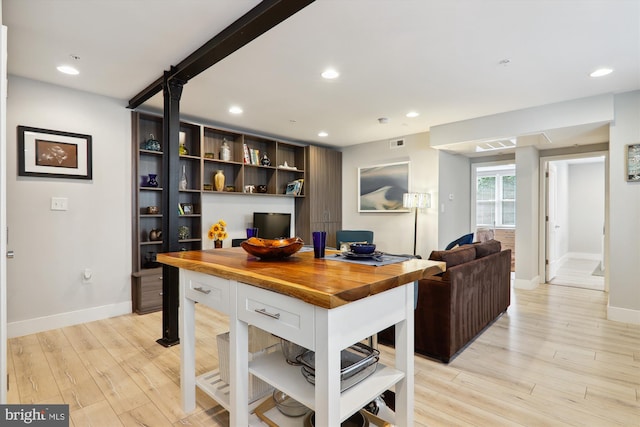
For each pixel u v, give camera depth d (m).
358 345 1.63
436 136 4.64
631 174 3.36
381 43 2.41
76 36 2.34
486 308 3.17
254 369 1.50
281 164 5.52
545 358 2.60
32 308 3.10
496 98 3.54
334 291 1.03
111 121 3.55
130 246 3.69
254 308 1.38
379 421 1.54
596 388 2.16
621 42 2.38
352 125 4.67
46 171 3.16
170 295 2.81
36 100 3.11
